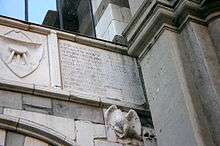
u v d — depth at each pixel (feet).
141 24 27.61
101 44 30.01
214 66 24.64
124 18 34.63
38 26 28.45
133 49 28.37
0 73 25.76
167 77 25.62
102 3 36.17
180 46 26.13
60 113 25.70
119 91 28.66
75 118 25.90
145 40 27.68
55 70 27.22
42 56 27.61
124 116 26.86
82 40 29.45
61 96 26.20
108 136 26.04
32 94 25.66
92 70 28.71
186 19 26.25
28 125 24.41
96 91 27.86
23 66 26.66
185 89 24.39
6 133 24.02
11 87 25.29
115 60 30.04
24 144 24.04
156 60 26.78
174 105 24.64
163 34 26.55
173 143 24.08
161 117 25.35
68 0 36.24
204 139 22.71
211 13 26.32
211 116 23.26
